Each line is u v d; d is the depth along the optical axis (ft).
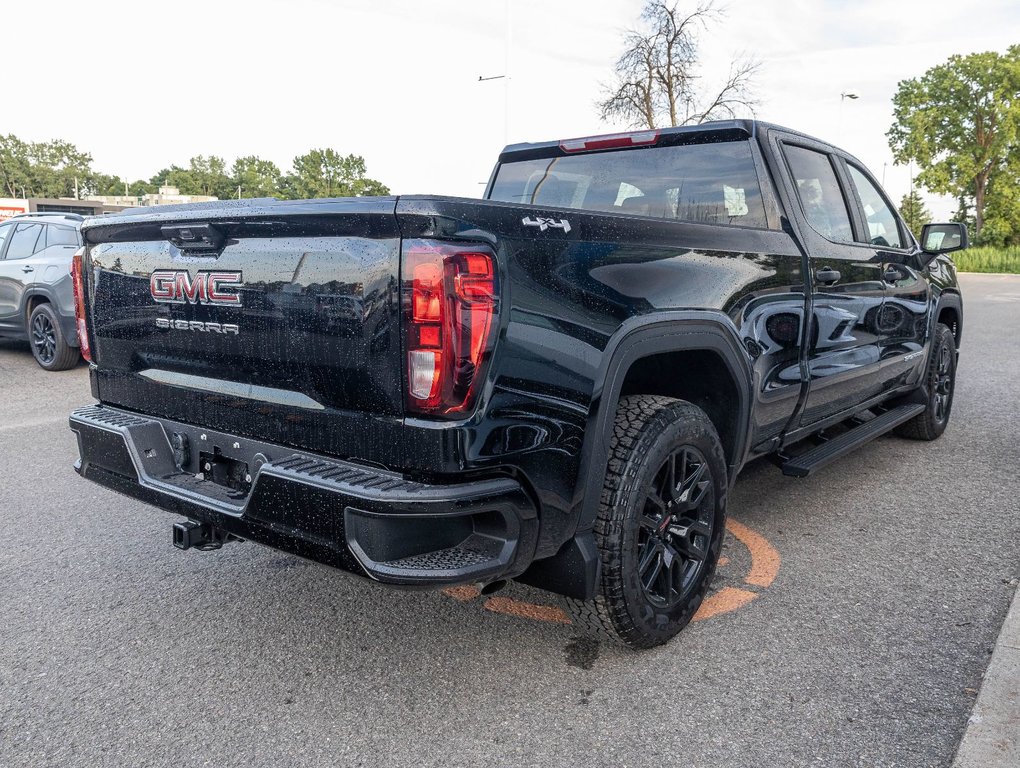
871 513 13.80
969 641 9.39
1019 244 206.59
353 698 8.37
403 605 10.47
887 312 14.70
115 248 9.48
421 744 7.60
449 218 6.66
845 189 13.76
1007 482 15.47
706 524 9.62
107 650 9.39
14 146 362.53
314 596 10.74
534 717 8.00
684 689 8.46
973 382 26.23
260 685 8.64
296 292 7.49
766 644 9.37
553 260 7.45
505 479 7.20
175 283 8.71
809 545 12.38
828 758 7.30
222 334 8.29
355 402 7.23
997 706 7.70
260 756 7.45
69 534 12.97
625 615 8.54
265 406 8.04
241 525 7.85
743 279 10.04
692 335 9.04
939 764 7.20
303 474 7.22
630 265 8.32
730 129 11.59
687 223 9.34
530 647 9.38
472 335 6.72
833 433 18.61
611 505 8.23
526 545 7.41
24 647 9.46
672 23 61.82
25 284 28.32
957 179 208.13
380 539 6.80
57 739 7.73
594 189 12.93
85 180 381.40
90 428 9.62
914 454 17.48
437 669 8.91
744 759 7.30
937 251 16.11
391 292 6.81
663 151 12.25
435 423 6.79
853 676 8.66
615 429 8.52
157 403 9.39
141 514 13.91
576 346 7.55
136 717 8.08
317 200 7.25
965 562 11.69
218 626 9.94
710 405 10.36
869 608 10.26
